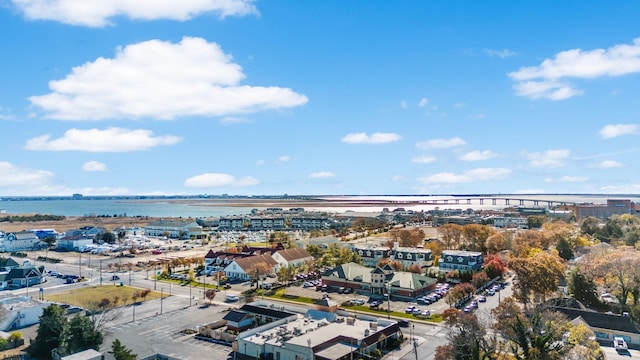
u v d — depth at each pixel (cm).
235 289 16438
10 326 11644
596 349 8656
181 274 18925
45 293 15775
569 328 9094
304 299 14825
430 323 12106
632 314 11456
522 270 12938
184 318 12719
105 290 16212
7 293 14900
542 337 8369
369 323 10950
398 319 12388
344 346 9625
